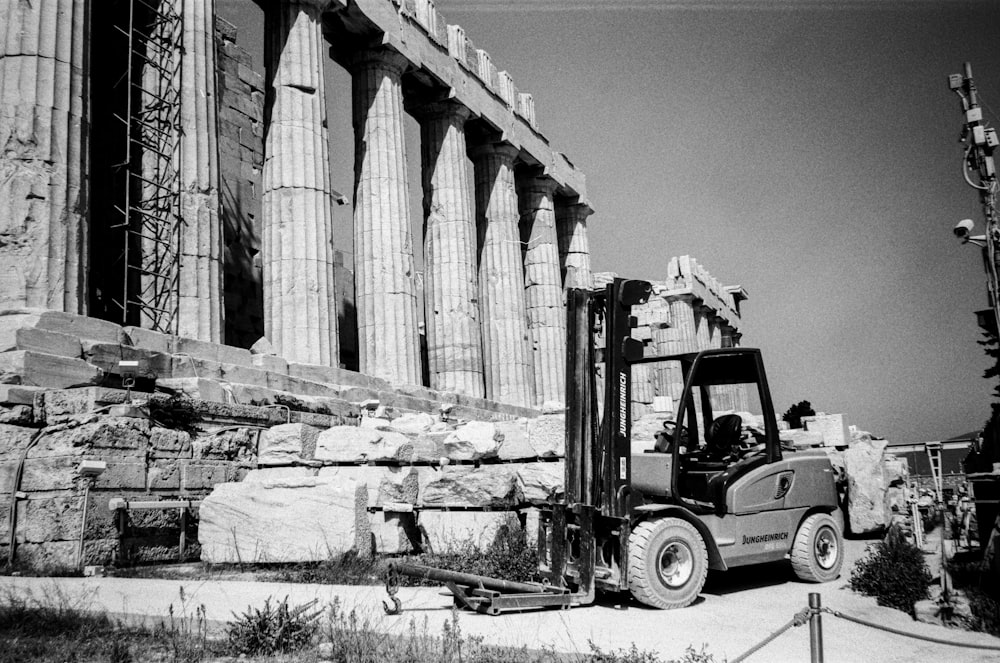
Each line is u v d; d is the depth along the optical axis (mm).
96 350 14062
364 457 12648
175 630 6938
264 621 6742
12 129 14367
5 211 14102
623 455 8812
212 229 18406
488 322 33000
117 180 20453
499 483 12367
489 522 12320
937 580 9391
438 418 22641
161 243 18375
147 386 14500
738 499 9695
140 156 19812
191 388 14812
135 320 19672
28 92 14555
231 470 13469
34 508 10844
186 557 11969
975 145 9375
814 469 10734
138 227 19688
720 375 10984
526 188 38062
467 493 12586
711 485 9781
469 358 28641
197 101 18734
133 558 11258
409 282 25391
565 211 41719
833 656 6746
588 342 9266
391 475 12445
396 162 26047
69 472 10875
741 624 7844
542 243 37500
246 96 29734
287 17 23078
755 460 10227
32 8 14867
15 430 11328
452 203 29828
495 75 34344
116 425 11578
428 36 28859
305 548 11008
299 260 21562
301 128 22438
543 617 8016
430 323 29250
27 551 10719
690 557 8727
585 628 7547
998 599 8203
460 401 26703
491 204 34031
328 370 21016
